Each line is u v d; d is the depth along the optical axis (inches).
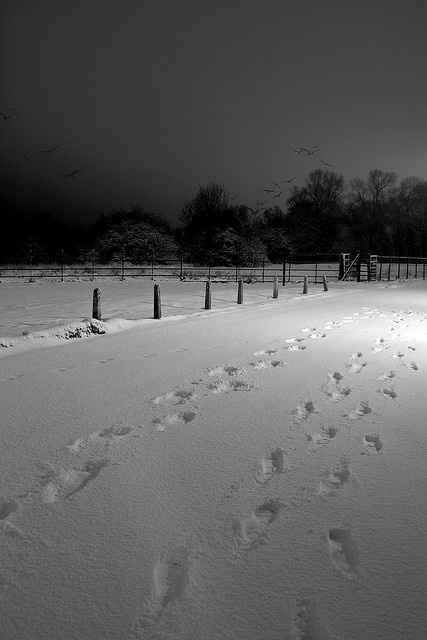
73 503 136.0
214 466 159.6
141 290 940.6
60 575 105.8
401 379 270.2
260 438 184.1
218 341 393.7
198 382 264.7
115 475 152.9
